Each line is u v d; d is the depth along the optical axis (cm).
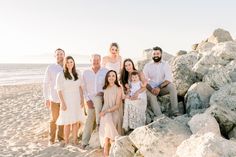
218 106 655
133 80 718
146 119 748
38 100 1756
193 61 1005
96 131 770
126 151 596
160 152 543
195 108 778
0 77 4788
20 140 907
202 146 448
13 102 1764
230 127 632
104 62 824
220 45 1086
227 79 850
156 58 796
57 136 840
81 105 777
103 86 721
